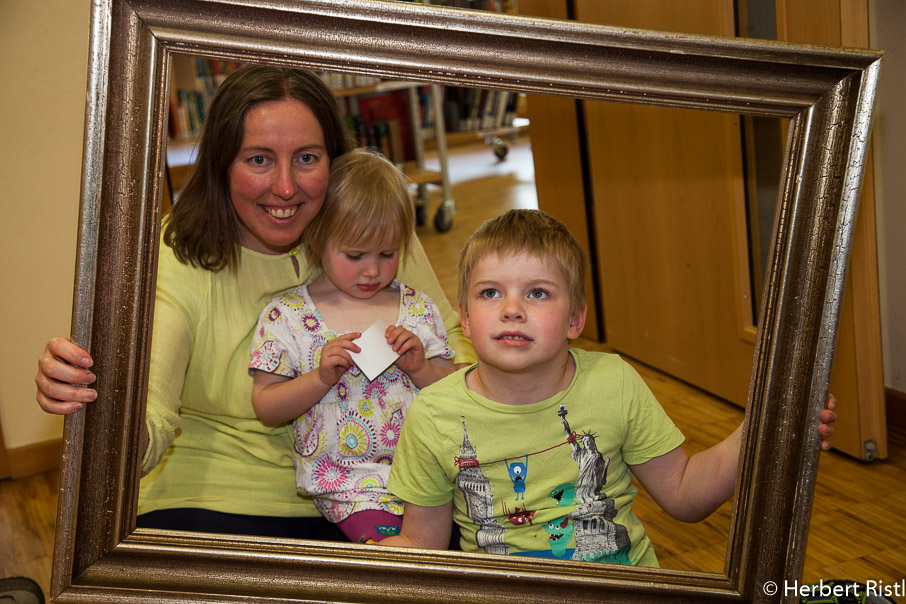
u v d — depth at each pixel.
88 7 2.30
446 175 1.89
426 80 0.96
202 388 1.27
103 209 0.93
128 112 0.92
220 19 0.92
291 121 1.13
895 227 2.14
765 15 1.82
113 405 0.96
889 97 2.08
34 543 2.12
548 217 1.13
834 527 1.81
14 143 2.31
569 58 0.95
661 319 1.33
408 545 1.14
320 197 1.20
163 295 1.20
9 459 2.50
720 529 1.15
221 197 1.20
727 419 1.24
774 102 0.96
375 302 1.28
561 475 1.12
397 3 0.92
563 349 1.10
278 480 1.29
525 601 1.02
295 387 1.23
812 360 0.98
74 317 0.93
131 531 0.99
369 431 1.24
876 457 2.05
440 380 1.15
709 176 1.38
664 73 0.95
